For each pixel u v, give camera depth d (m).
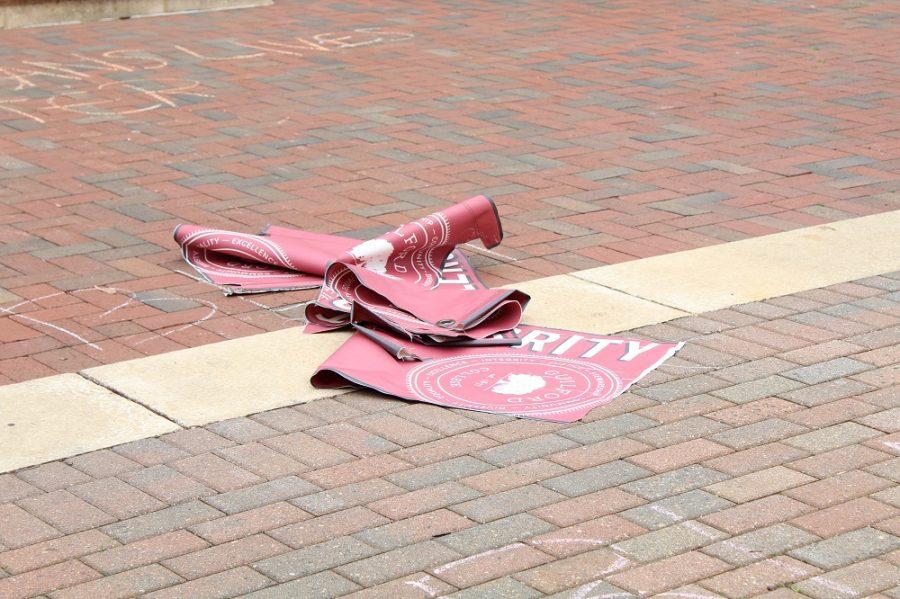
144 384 4.16
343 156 6.12
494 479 3.74
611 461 3.81
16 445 3.86
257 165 6.00
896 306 4.65
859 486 3.70
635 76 7.79
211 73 7.87
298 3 10.50
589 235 5.23
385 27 9.41
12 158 6.07
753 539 3.51
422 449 3.87
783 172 5.90
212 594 3.35
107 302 4.68
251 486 3.71
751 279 4.84
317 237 5.09
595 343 4.40
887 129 6.55
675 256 5.03
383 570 3.42
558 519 3.58
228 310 4.64
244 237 4.96
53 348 4.36
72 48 8.57
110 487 3.70
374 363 4.28
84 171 5.91
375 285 4.57
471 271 4.90
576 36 9.08
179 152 6.17
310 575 3.40
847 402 4.07
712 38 9.00
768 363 4.29
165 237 5.21
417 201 5.57
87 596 3.34
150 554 3.47
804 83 7.60
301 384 4.18
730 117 6.80
